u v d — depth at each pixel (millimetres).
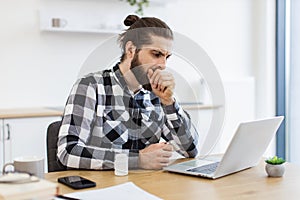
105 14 3359
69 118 1520
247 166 1494
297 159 3955
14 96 3113
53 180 1316
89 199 1095
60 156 1489
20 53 3117
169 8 3674
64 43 3262
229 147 1298
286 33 4043
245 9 4070
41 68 3193
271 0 4016
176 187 1238
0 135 2646
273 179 1346
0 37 3047
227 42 3986
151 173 1414
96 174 1404
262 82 4086
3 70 3068
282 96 4082
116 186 1222
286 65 4059
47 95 3227
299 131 3920
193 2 3787
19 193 853
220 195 1157
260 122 1385
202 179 1337
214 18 3904
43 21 3156
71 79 3301
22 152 2725
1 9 3039
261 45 4078
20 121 2707
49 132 1685
